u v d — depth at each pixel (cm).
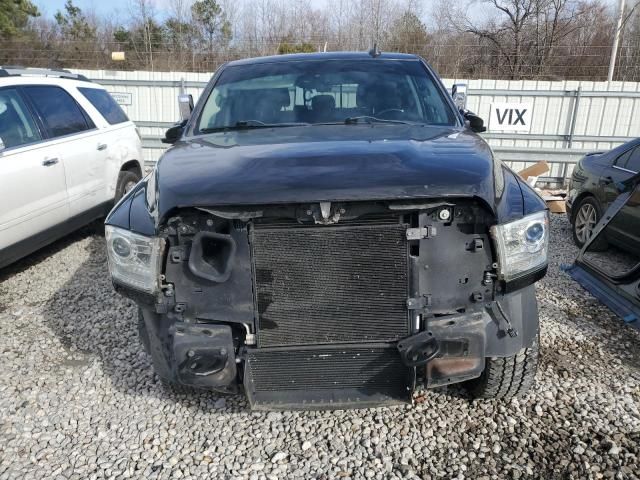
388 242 246
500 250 248
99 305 482
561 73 1714
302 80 394
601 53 1697
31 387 357
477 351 254
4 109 507
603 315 455
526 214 254
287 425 314
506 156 940
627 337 417
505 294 255
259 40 1922
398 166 254
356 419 316
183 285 258
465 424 310
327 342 256
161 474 278
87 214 599
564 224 779
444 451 289
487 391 316
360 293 251
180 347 253
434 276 252
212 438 304
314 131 336
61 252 632
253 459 288
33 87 554
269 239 246
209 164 274
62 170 547
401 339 254
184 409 330
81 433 311
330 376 265
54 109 570
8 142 496
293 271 249
